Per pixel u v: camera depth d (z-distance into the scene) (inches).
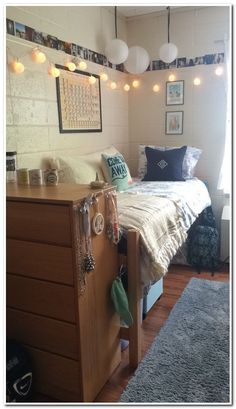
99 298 63.1
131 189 109.0
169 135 143.2
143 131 148.4
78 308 56.0
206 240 122.6
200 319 87.9
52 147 97.3
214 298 99.5
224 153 132.6
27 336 62.4
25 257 59.1
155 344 77.8
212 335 80.9
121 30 138.6
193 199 108.7
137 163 151.4
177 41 134.1
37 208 55.8
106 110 129.3
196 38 130.3
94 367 62.7
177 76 136.7
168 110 141.3
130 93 147.8
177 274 121.6
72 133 106.7
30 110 87.4
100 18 121.3
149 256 67.9
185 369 69.4
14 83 81.4
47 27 92.7
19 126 83.9
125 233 68.9
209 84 131.3
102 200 62.2
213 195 138.8
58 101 98.5
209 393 62.9
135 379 67.1
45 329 60.2
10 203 58.2
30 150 88.4
